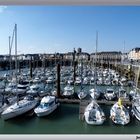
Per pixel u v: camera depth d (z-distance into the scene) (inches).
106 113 344.2
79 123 298.0
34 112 334.3
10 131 277.9
